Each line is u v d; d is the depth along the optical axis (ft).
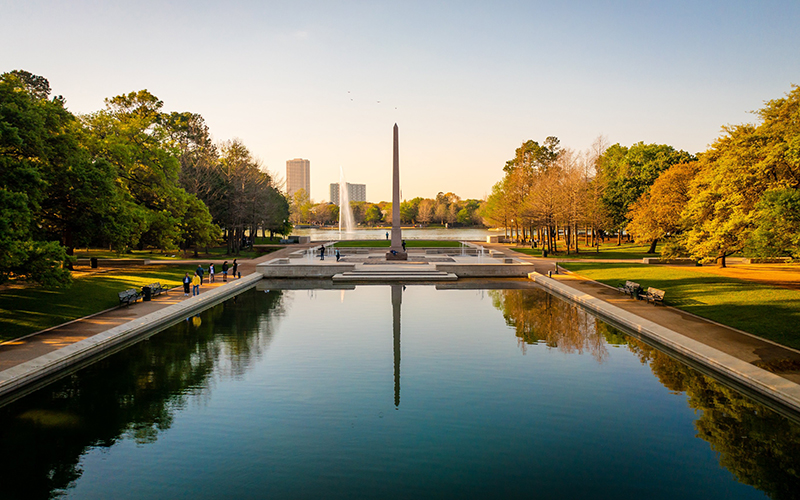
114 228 99.55
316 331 77.66
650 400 49.21
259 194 231.09
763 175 87.97
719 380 54.80
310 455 38.50
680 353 63.00
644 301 96.78
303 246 260.42
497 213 306.96
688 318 79.46
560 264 168.45
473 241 306.55
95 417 45.55
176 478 35.27
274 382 54.44
